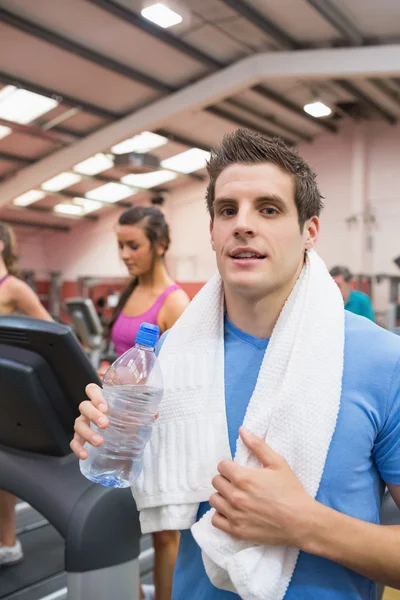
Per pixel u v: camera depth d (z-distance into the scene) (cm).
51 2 661
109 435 109
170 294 204
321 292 94
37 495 143
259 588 82
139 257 206
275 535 80
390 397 86
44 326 132
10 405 142
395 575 81
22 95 888
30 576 230
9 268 247
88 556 133
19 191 1112
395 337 91
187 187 1298
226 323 103
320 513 80
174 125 1049
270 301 94
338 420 86
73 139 1031
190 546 96
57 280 1395
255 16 705
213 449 93
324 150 1156
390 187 1087
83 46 765
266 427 87
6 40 726
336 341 90
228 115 1031
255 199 88
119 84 879
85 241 1466
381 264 1078
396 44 752
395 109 1048
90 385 100
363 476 86
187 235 1292
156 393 102
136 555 141
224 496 83
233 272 90
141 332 99
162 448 98
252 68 802
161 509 97
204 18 724
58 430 143
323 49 754
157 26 731
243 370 96
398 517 131
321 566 85
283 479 81
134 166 1036
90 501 135
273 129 1125
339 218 1122
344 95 1001
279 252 89
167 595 175
